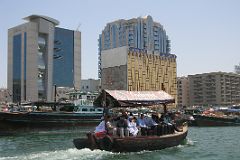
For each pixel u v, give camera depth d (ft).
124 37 545.85
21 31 409.28
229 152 78.69
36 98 396.57
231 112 249.34
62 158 63.46
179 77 564.71
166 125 83.25
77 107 152.05
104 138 67.97
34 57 400.26
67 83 439.22
